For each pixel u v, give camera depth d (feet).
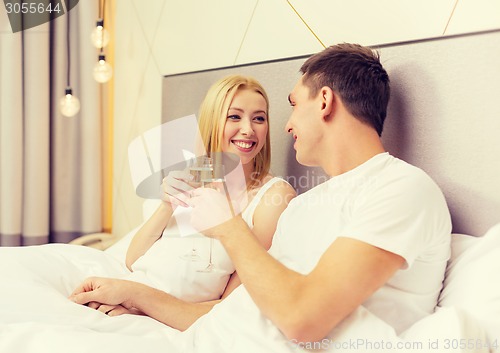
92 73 7.79
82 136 7.89
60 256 4.31
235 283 3.77
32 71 7.38
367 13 4.03
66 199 8.04
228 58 5.59
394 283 2.94
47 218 7.72
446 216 2.93
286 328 2.53
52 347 2.74
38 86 7.43
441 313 2.58
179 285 3.86
